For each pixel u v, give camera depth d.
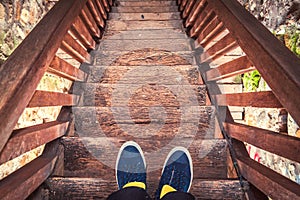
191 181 1.30
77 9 1.56
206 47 2.14
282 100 0.83
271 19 1.75
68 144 1.46
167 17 3.07
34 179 1.06
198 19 2.13
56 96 1.42
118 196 1.12
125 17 3.07
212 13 1.75
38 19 2.15
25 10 1.85
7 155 0.85
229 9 1.28
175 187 1.30
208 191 1.27
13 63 0.93
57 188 1.25
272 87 0.89
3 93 0.81
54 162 1.32
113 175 1.46
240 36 1.13
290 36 1.49
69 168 1.46
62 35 1.23
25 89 0.88
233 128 1.40
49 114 2.21
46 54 1.05
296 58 0.88
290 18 1.51
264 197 1.19
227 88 2.52
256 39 1.00
